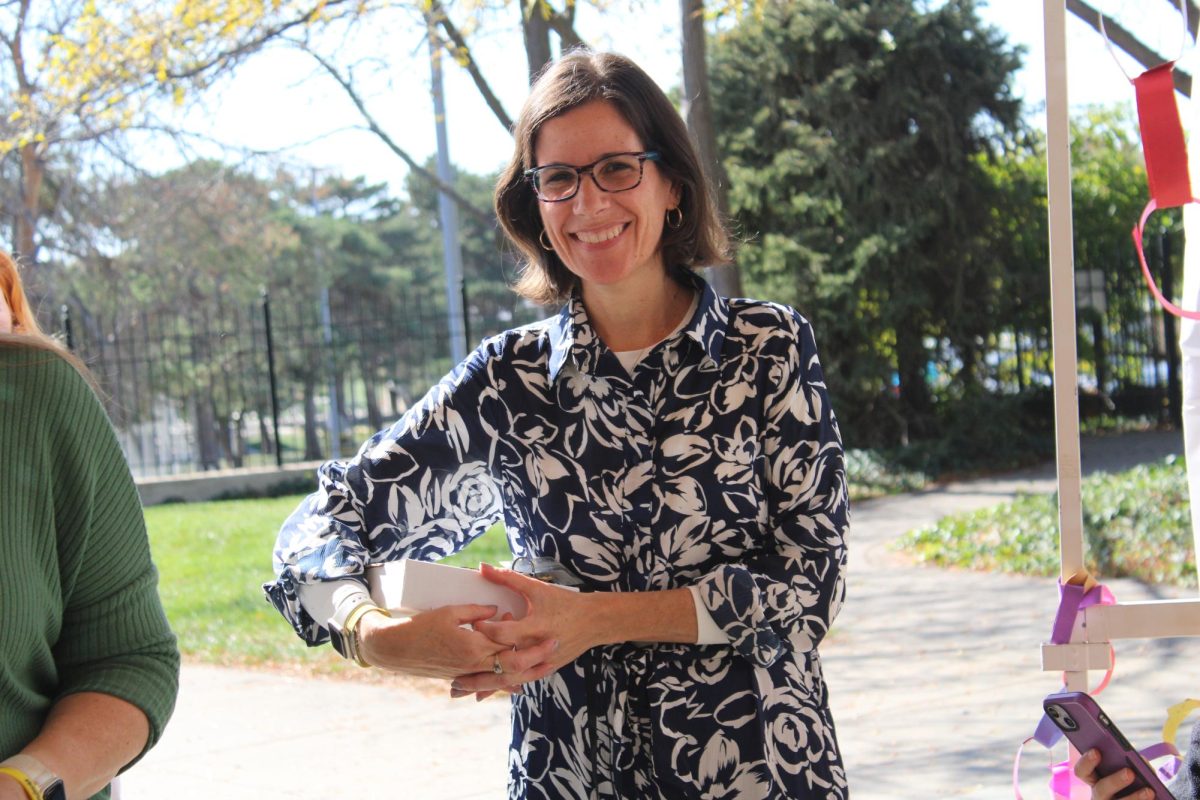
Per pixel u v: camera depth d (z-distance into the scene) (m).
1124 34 6.51
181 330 27.11
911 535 9.48
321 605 1.88
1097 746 1.91
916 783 4.40
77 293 25.31
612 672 1.89
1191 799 1.89
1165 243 15.79
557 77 1.93
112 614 1.63
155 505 15.55
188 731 5.61
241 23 9.54
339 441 22.38
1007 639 6.30
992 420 14.34
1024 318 15.05
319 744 5.32
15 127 12.12
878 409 14.88
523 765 1.96
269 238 27.33
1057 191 1.97
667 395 1.92
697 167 1.95
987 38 14.56
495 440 1.97
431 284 42.19
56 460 1.56
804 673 1.92
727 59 14.85
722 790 1.86
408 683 6.27
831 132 14.56
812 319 14.59
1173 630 1.97
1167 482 9.54
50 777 1.45
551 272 2.07
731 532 1.91
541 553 1.96
